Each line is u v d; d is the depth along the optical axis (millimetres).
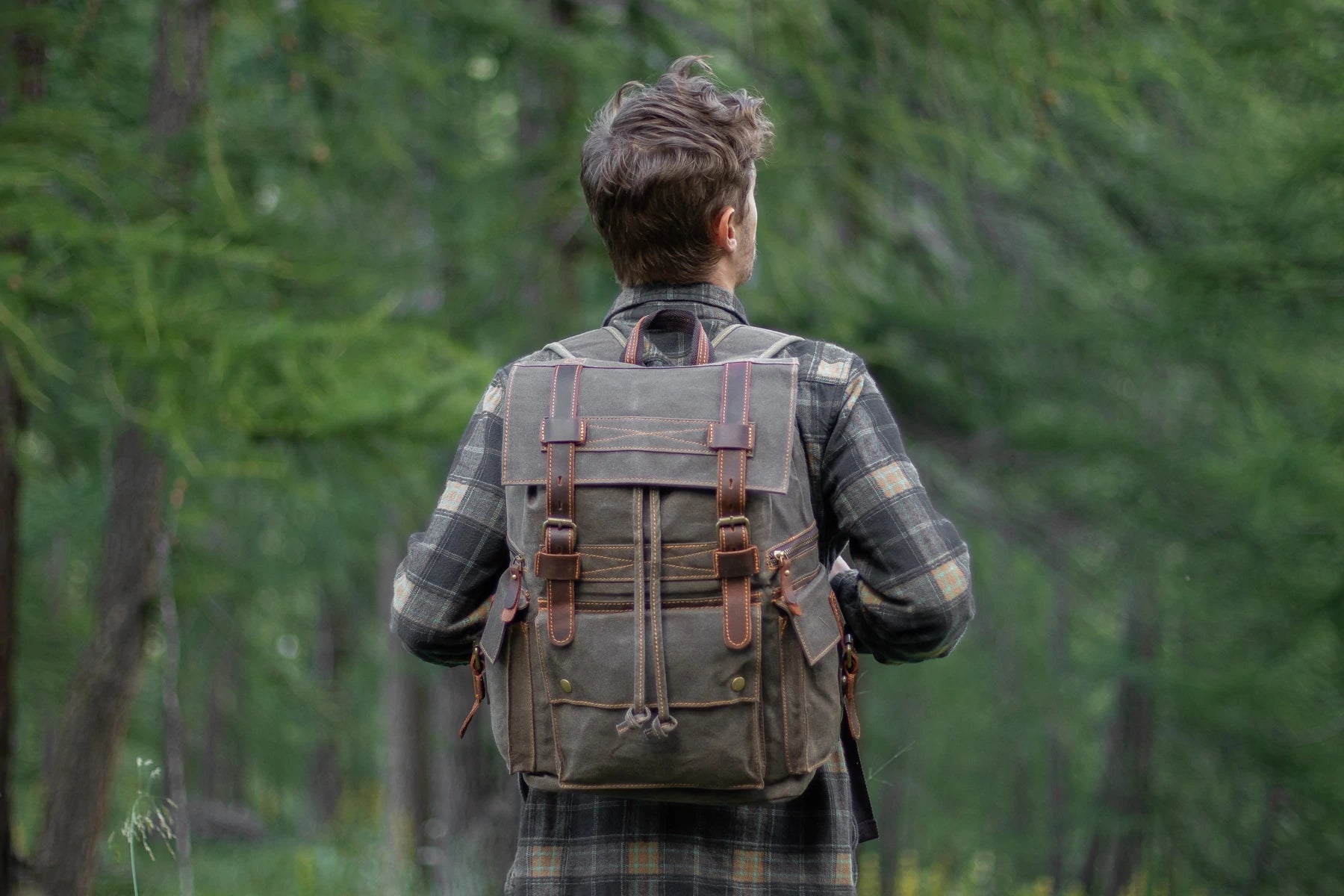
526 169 9266
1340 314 11555
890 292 12484
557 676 2086
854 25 8258
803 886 2277
